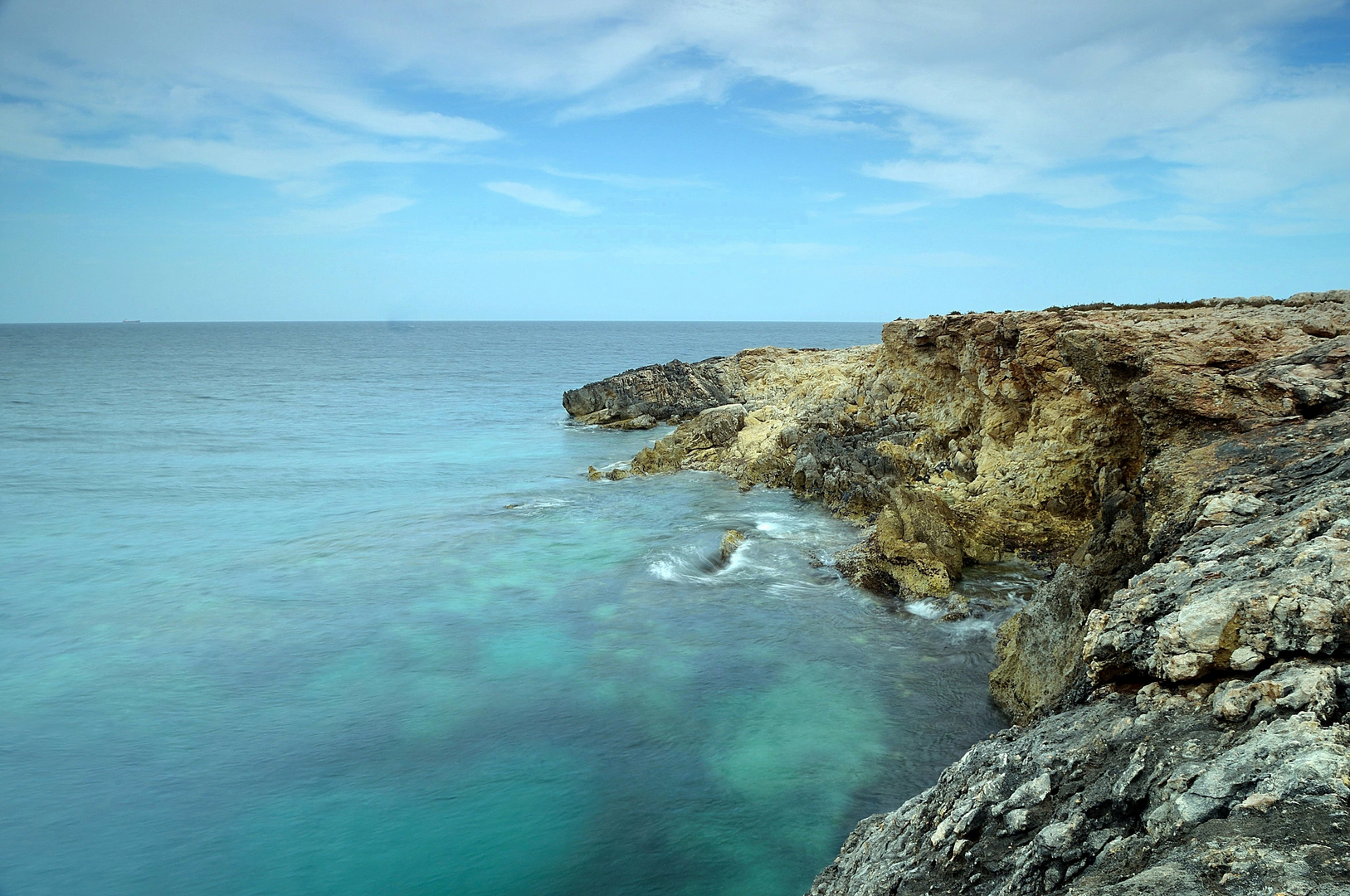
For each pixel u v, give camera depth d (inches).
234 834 492.1
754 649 725.3
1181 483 480.1
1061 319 949.2
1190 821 211.0
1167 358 573.0
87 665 718.5
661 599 857.5
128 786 540.7
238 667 714.2
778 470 1402.6
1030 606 593.0
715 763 548.7
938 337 1296.8
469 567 974.4
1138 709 282.8
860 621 780.0
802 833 475.8
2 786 538.9
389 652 739.4
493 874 453.1
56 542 1104.8
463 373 4606.3
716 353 6929.1
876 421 1416.1
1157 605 320.2
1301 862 178.1
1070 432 923.4
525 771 550.0
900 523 898.1
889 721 592.1
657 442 1624.0
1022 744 311.0
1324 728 220.1
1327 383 505.0
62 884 451.8
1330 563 276.8
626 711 623.8
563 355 6697.8
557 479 1536.7
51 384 3668.8
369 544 1079.6
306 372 4677.7
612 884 442.0
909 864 289.1
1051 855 238.8
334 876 455.2
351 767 560.4
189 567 991.6
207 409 2743.6
